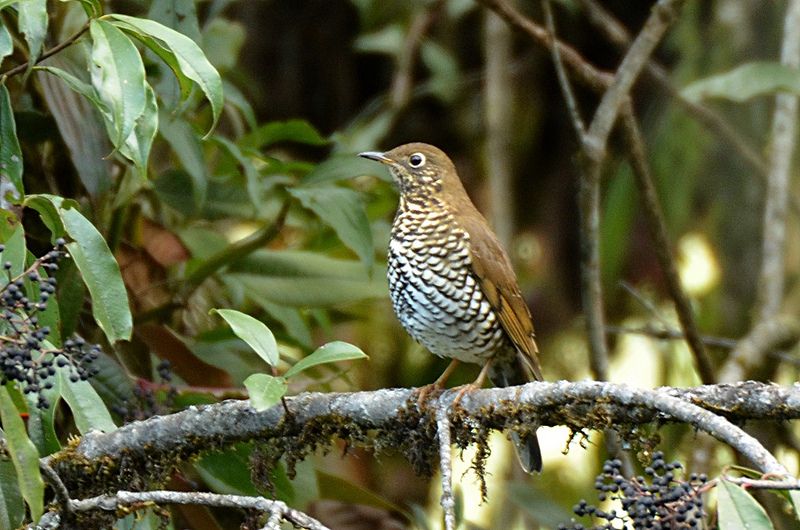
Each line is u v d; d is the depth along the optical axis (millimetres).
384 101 16156
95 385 9977
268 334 7422
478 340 10930
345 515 11562
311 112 17547
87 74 10125
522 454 9242
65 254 7195
